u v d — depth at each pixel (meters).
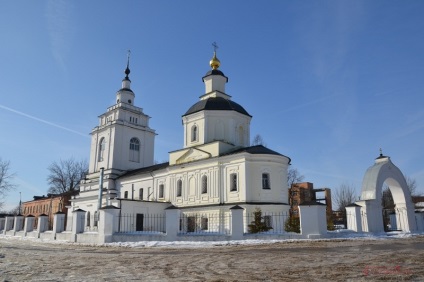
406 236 25.53
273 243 21.56
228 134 39.94
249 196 33.59
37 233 38.88
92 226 46.91
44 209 83.69
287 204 34.78
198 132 40.66
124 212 36.09
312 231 23.56
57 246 25.75
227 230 30.27
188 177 39.03
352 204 28.50
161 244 23.53
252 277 10.08
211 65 45.97
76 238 30.17
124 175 49.12
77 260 15.34
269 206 33.44
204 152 37.91
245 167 33.94
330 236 23.94
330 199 57.09
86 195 51.28
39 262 14.66
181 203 39.06
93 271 11.86
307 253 15.67
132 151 53.16
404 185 32.81
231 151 37.38
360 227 27.67
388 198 64.25
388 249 16.39
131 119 54.38
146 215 37.97
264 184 34.38
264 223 29.23
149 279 10.15
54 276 10.84
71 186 74.94
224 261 13.90
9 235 46.03
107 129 52.62
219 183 35.78
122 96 54.69
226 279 9.88
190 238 24.78
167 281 9.77
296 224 27.67
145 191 44.81
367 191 30.03
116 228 27.83
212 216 35.00
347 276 9.74
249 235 23.98
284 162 35.66
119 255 17.55
